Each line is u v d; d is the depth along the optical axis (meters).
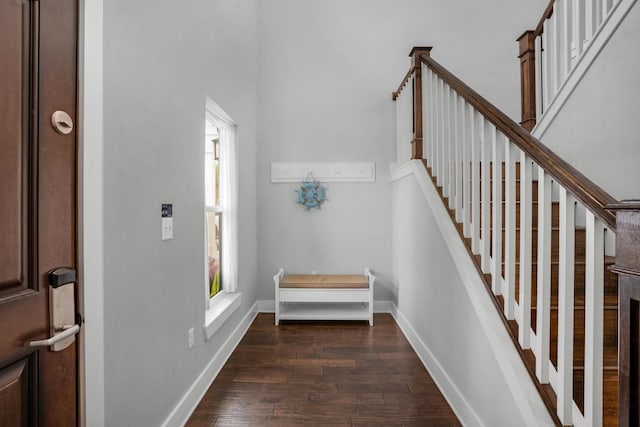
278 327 3.39
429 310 2.44
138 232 1.43
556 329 1.61
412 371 2.43
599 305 1.07
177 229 1.81
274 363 2.56
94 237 1.18
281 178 3.92
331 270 3.93
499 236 1.65
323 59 3.96
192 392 1.96
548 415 1.21
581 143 2.24
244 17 3.28
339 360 2.61
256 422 1.84
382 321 3.58
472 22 3.96
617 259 0.80
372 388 2.19
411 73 3.08
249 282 3.51
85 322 1.17
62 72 0.90
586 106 2.19
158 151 1.61
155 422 1.56
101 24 1.18
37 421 0.82
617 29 1.94
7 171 0.74
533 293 1.80
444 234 2.11
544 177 1.31
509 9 3.94
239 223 3.10
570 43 2.59
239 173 3.11
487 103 1.74
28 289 0.80
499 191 1.65
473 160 1.89
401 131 3.61
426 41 3.95
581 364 1.41
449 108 2.26
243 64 3.24
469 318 1.76
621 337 0.79
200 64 2.14
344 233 3.93
